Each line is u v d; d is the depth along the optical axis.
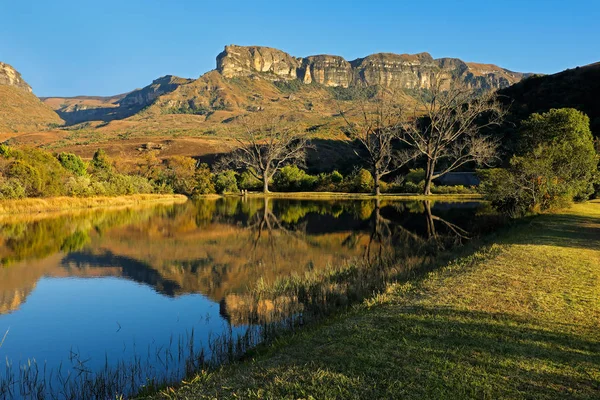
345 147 94.06
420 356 4.76
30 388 5.68
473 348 4.95
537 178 19.84
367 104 53.69
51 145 120.69
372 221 24.56
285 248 16.41
